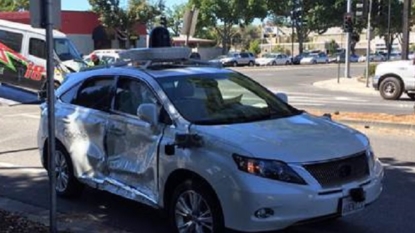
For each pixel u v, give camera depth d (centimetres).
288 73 4562
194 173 539
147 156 595
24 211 690
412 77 2123
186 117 577
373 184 544
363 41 10512
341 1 7369
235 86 660
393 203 693
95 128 671
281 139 528
